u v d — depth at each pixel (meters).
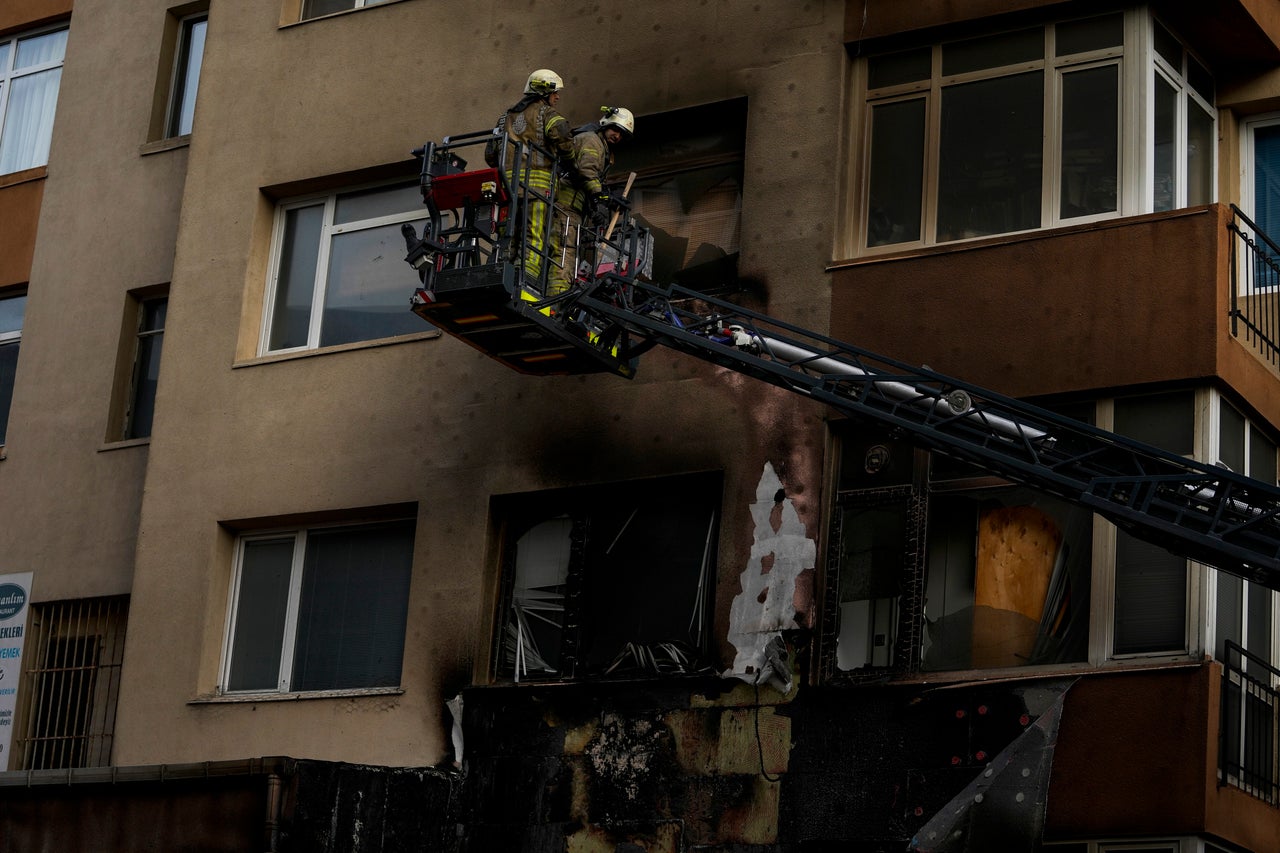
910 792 15.19
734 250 17.84
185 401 20.05
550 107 15.95
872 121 17.56
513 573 18.00
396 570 18.69
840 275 16.94
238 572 19.50
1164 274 15.61
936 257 16.55
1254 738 15.23
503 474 18.03
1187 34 17.23
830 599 16.22
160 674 19.22
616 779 16.55
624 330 16.14
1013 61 17.12
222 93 21.00
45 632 21.03
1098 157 16.58
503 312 15.41
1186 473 14.07
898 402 15.06
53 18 23.83
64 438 21.66
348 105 20.08
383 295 19.62
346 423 19.06
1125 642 15.09
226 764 15.45
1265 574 14.00
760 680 16.16
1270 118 17.83
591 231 16.14
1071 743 14.69
